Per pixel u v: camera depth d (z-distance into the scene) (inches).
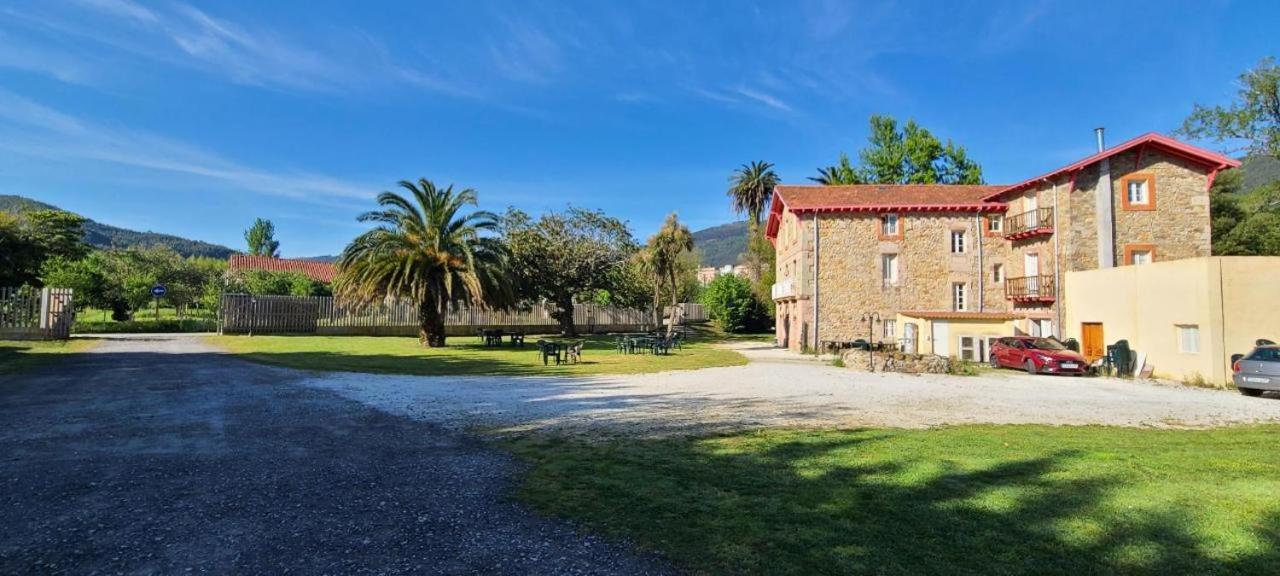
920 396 540.7
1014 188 1167.6
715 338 1798.7
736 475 242.4
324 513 192.1
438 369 695.1
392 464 255.6
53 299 986.1
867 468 255.4
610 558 159.5
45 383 494.0
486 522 185.8
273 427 331.0
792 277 1342.3
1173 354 774.5
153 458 257.9
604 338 1631.4
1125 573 154.5
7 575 143.6
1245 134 1245.1
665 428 349.4
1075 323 979.9
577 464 258.5
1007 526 185.8
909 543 171.2
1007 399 535.2
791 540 172.6
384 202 1093.1
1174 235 1033.5
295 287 1850.4
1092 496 217.5
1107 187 1037.2
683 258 2396.7
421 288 1071.0
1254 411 491.8
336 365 710.5
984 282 1238.3
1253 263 729.6
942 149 1987.0
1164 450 310.8
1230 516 196.1
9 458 254.2
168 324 1422.2
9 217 976.3
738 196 2220.7
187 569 148.9
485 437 316.2
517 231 1555.1
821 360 1000.2
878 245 1247.5
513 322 1754.4
